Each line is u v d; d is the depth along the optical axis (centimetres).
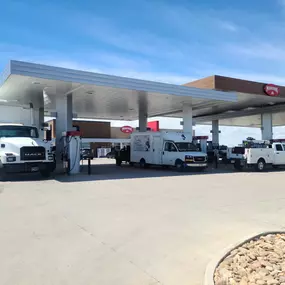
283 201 984
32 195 1089
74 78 1655
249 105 3131
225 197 1055
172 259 494
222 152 3047
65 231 648
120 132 6072
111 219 746
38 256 509
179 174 1867
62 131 1958
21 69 1505
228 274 421
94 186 1315
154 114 3369
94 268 462
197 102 2408
